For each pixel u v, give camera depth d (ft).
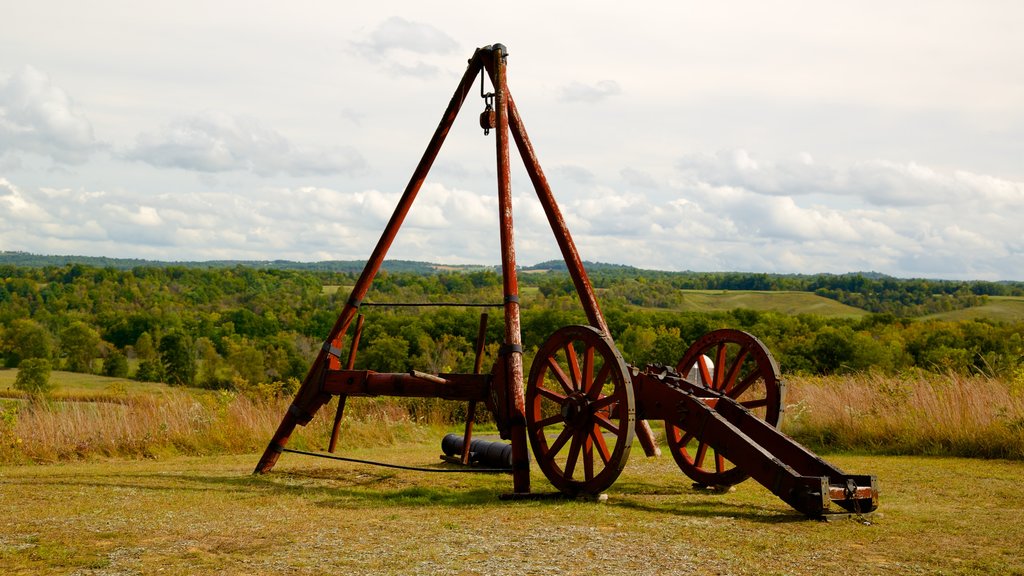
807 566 13.23
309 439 38.70
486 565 13.20
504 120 25.76
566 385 21.91
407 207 27.58
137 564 13.46
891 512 18.48
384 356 159.02
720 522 17.10
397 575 12.63
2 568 13.20
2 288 324.60
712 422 19.75
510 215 24.53
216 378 206.49
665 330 176.76
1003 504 19.72
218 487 23.50
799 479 17.78
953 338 163.12
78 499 20.51
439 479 25.99
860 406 36.17
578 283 26.76
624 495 21.84
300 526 16.74
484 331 26.40
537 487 23.61
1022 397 32.09
